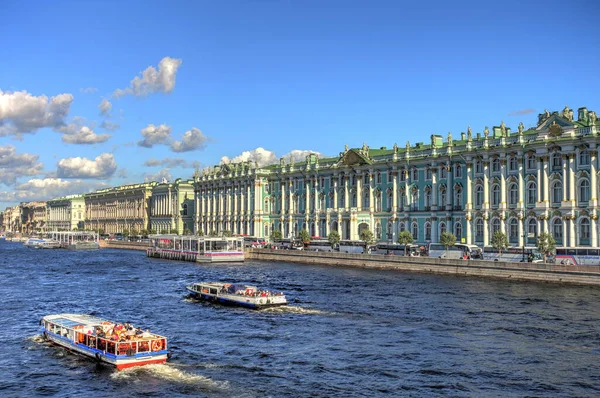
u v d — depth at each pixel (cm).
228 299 5403
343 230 10981
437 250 8438
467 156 8781
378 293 5794
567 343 3784
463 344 3794
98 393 3023
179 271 8706
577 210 7450
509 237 8175
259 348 3778
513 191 8181
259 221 13125
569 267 6150
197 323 4572
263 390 3019
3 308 5378
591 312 4681
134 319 4778
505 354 3566
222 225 14512
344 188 11131
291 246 11006
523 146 8006
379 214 10338
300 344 3862
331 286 6378
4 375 3328
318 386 3064
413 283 6512
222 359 3541
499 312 4722
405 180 9875
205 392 3006
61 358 3628
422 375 3209
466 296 5509
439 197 9325
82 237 16925
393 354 3594
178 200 16712
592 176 7306
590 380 3116
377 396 2920
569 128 7519
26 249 16012
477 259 7506
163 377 3231
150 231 17112
